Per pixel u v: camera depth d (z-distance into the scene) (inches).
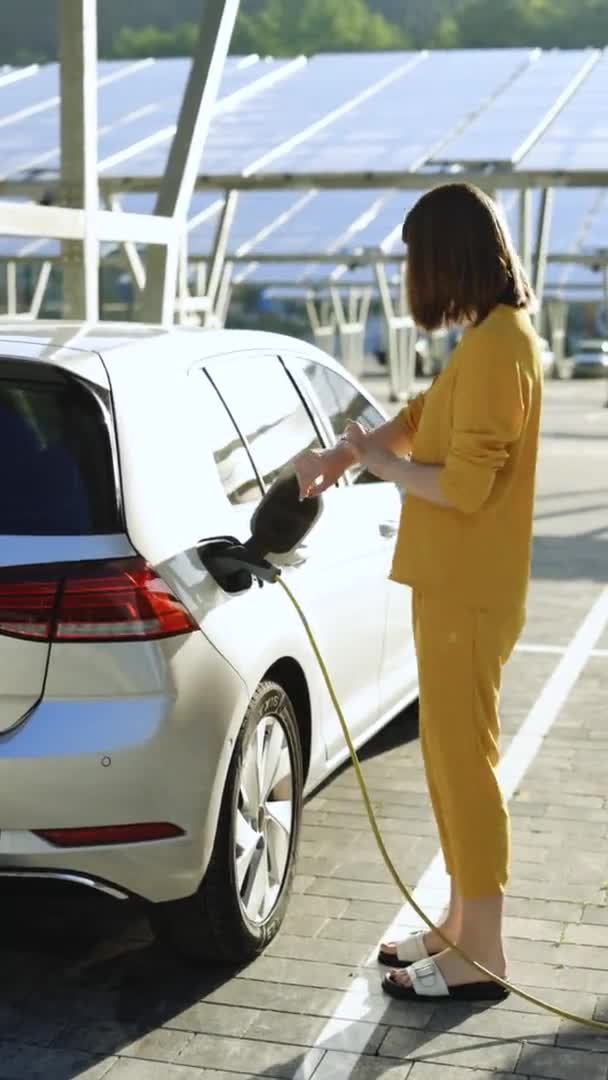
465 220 146.1
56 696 141.3
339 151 797.9
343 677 201.6
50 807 140.7
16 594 140.3
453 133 815.1
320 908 182.2
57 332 170.6
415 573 150.7
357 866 196.2
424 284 148.2
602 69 992.2
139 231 369.7
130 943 172.1
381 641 220.2
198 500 160.6
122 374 158.6
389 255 1223.5
